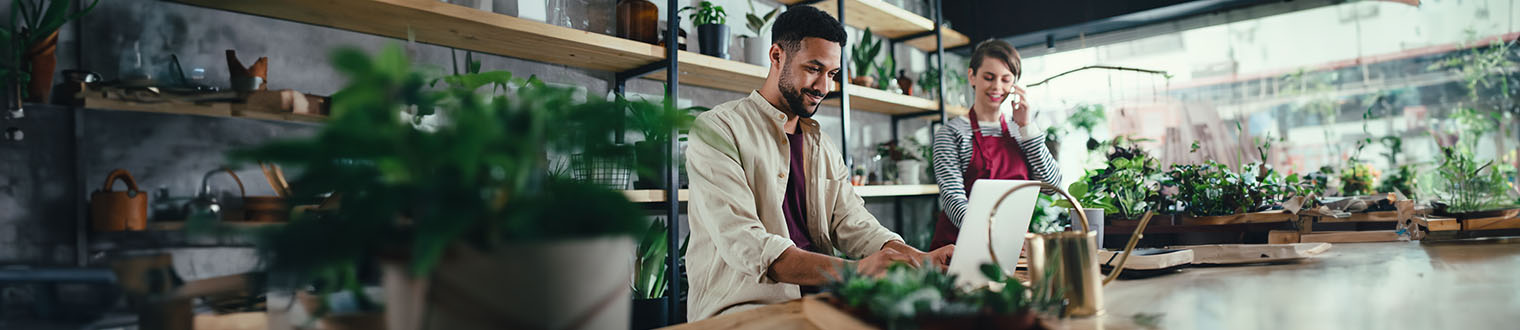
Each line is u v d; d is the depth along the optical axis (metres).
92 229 1.56
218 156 1.77
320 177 0.50
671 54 2.43
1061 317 0.81
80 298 1.03
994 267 0.77
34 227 1.54
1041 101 4.63
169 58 1.70
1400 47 3.96
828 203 1.76
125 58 1.58
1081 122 4.45
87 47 1.59
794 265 1.26
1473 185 2.91
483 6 2.03
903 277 0.71
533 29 2.07
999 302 0.65
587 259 0.51
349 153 0.48
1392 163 3.94
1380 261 1.35
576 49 2.29
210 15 1.78
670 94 2.41
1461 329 0.73
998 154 2.70
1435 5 3.92
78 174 1.57
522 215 0.48
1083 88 4.51
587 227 0.51
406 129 0.50
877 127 4.05
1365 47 4.00
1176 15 4.17
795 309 0.92
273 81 1.88
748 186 1.50
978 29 4.55
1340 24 4.03
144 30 1.67
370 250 0.49
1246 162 4.15
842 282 0.79
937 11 3.94
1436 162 3.89
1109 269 1.26
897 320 0.63
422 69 0.53
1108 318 0.83
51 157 1.57
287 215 0.52
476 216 0.47
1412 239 1.91
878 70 3.55
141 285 0.75
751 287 1.49
